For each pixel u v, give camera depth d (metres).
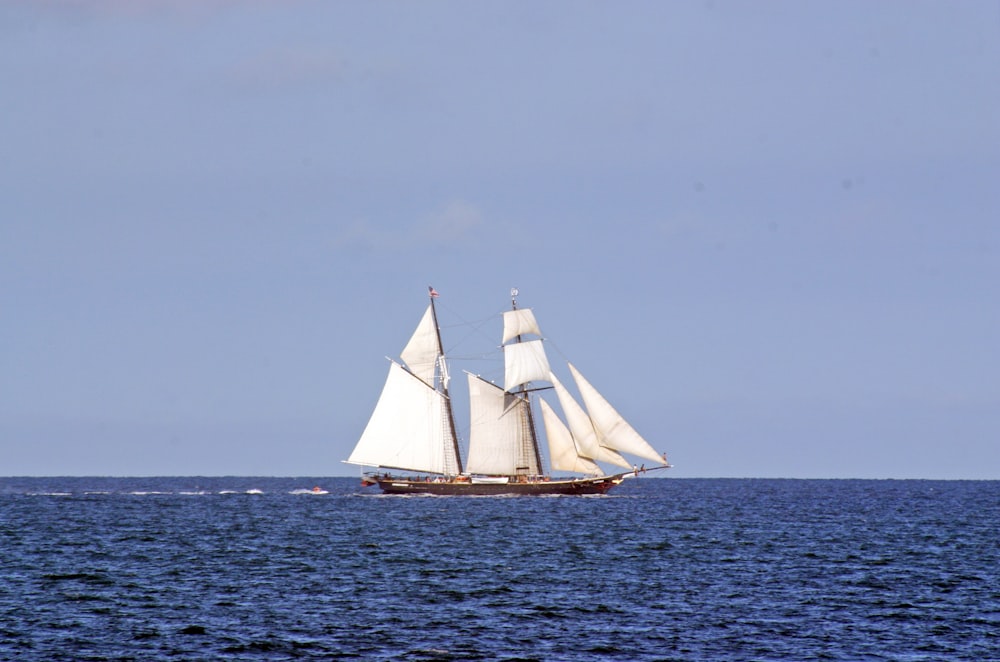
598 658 194.88
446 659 193.12
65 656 193.25
